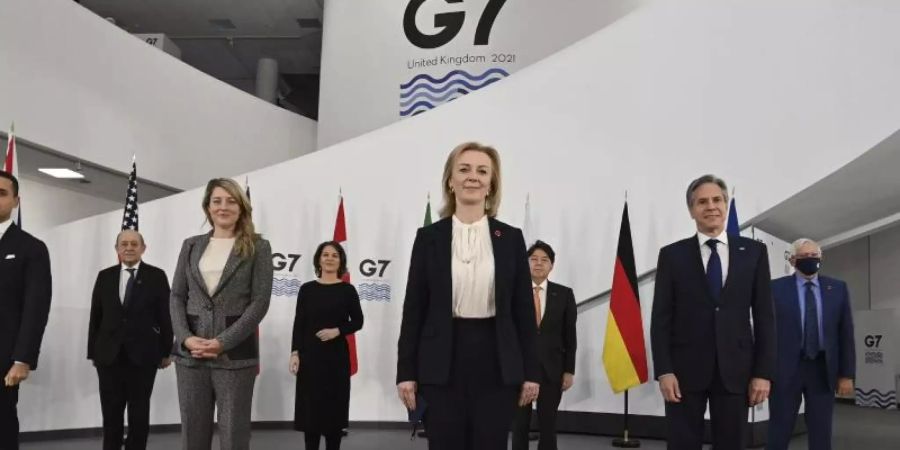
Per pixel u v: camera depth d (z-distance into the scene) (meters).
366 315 7.03
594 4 9.57
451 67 9.78
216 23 13.47
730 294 2.90
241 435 2.95
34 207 8.73
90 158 8.20
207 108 9.98
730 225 6.26
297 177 7.21
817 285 4.41
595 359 6.69
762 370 2.84
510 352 2.25
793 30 6.58
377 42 10.20
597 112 6.97
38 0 7.57
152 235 6.78
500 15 9.75
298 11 12.88
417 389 2.30
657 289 3.04
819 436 4.33
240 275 2.98
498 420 2.25
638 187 6.76
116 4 12.66
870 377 11.17
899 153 6.25
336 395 4.50
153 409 6.51
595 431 6.60
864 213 7.40
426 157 7.22
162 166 9.23
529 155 7.06
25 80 7.38
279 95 16.56
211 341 2.83
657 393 6.49
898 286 11.51
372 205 7.18
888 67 6.30
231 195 3.03
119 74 8.66
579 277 6.78
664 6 6.94
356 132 10.15
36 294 3.30
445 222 2.39
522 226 6.97
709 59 6.75
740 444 2.82
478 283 2.29
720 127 6.64
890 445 6.80
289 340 6.93
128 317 4.38
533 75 7.18
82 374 6.26
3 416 3.19
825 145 6.37
